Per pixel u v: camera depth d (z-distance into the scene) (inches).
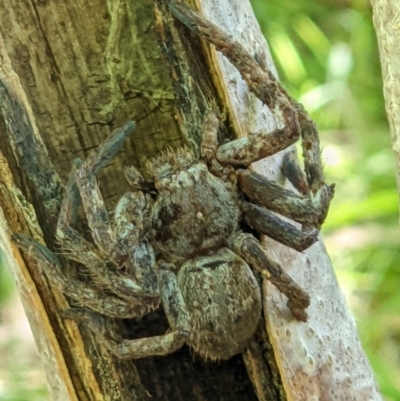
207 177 13.0
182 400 13.3
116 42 13.0
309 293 13.2
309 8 18.3
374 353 16.1
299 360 13.0
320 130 17.2
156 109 13.1
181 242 13.0
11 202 12.9
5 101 12.8
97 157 12.7
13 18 12.9
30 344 16.3
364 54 17.6
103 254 12.6
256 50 13.2
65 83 13.0
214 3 12.9
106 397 13.1
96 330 12.8
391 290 16.4
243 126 13.0
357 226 16.7
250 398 13.3
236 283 13.0
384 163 16.9
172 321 12.9
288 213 13.0
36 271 12.9
